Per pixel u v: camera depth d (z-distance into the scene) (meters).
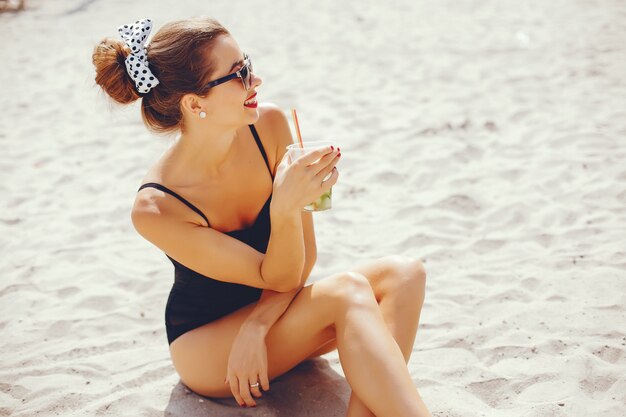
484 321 3.00
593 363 2.57
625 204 3.98
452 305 3.15
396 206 4.34
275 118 2.55
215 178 2.38
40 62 8.48
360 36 8.89
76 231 4.28
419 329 2.98
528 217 3.97
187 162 2.35
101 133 6.09
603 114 5.37
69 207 4.65
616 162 4.49
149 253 3.97
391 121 5.87
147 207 2.28
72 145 5.81
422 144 5.28
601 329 2.82
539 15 8.88
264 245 2.55
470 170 4.73
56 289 3.58
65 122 6.42
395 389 1.97
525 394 2.46
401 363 2.02
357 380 2.03
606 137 4.91
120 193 4.82
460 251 3.69
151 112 2.29
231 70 2.19
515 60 7.11
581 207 3.99
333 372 2.65
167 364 2.81
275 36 9.22
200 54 2.15
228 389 2.41
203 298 2.41
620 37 7.37
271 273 2.26
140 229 2.29
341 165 5.07
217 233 2.31
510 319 2.97
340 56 8.05
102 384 2.71
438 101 6.23
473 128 5.47
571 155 4.70
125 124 6.30
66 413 2.53
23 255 3.99
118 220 4.42
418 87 6.68
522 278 3.31
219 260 2.29
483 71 6.90
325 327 2.23
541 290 3.20
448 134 5.41
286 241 2.19
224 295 2.42
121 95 2.26
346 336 2.09
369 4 10.84
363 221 4.18
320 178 2.14
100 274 3.72
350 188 4.66
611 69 6.38
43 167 5.38
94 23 10.34
